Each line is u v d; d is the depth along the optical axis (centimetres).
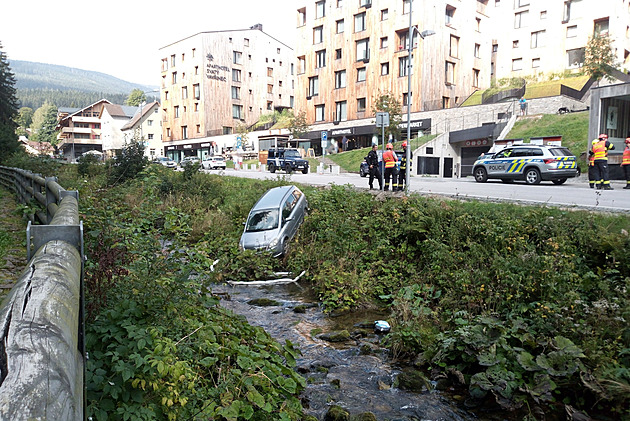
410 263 1016
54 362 101
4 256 641
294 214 1324
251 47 7000
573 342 555
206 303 461
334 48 4944
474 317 706
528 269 731
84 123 9956
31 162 2042
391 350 630
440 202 1173
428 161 3734
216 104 6594
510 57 5244
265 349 514
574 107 3600
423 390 518
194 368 369
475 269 830
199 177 2117
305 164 3372
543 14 4938
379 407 475
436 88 4362
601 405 467
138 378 270
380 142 4400
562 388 499
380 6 4469
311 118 5284
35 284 142
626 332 534
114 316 316
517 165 2056
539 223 905
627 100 2423
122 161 2022
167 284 367
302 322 759
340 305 844
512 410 470
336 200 1427
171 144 7138
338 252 1102
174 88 6975
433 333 673
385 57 4475
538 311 631
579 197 1377
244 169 4297
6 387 86
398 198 1289
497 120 3819
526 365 512
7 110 4316
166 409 288
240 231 1423
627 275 718
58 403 90
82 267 201
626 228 838
